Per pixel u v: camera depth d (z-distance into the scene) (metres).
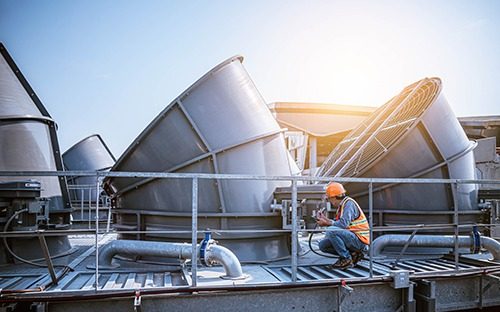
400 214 9.27
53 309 5.00
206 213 7.27
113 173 4.95
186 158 7.40
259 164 7.76
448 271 6.55
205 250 5.88
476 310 6.88
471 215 9.62
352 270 6.52
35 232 4.82
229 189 7.39
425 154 9.23
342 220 6.39
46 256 5.15
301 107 22.41
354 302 5.90
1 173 4.51
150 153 7.62
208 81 7.66
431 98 9.40
